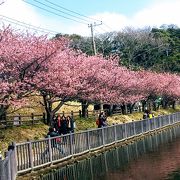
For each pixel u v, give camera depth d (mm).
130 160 19578
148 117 40312
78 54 35000
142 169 16438
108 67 41594
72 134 20844
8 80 23234
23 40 25578
